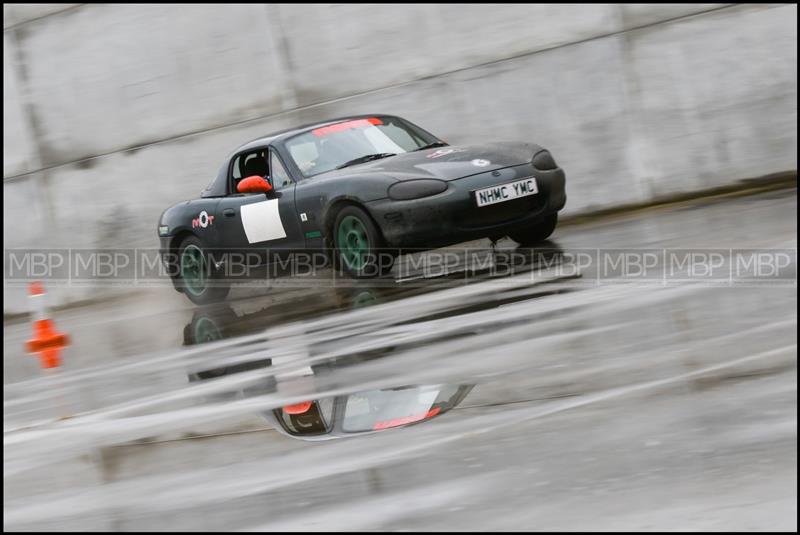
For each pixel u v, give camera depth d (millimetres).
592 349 9984
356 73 32062
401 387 9641
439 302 15719
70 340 24359
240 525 6180
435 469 6645
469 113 31078
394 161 20641
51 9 35812
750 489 5406
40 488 8375
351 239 20109
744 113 28938
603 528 5156
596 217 30297
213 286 24609
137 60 34906
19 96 36750
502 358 10227
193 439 9039
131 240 35844
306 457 7574
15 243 37562
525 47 30406
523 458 6590
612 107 29891
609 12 29672
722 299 11797
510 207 19406
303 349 13727
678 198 29734
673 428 6734
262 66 33125
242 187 21641
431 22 31141
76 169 36312
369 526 5711
